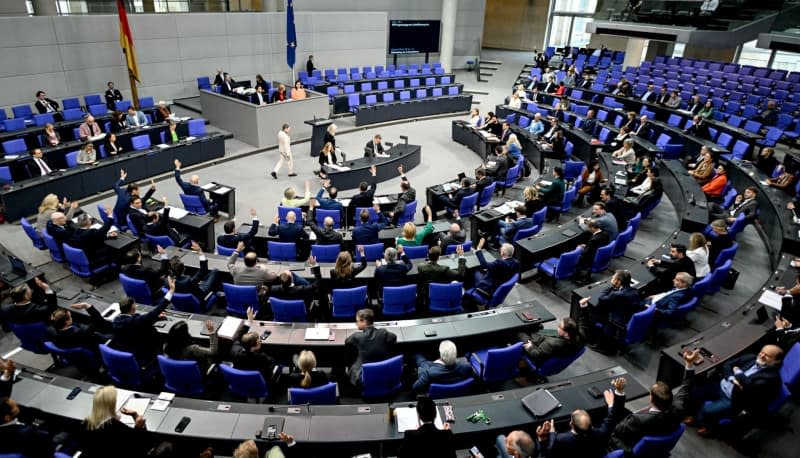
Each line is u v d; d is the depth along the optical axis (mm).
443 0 24594
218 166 14359
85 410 4781
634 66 24328
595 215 8891
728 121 16094
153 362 5773
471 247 9336
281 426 4531
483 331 6129
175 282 6926
